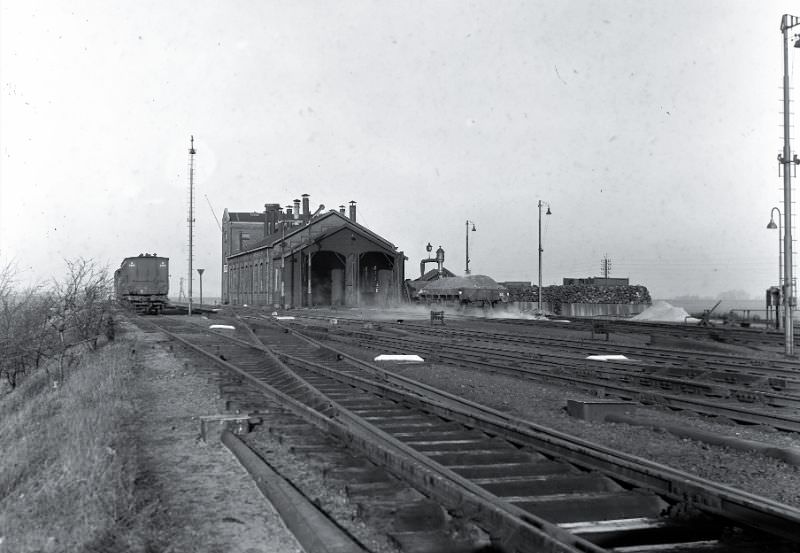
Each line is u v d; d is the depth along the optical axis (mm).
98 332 24031
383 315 53125
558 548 4551
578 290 73438
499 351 21781
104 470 6719
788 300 22875
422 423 10156
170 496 6680
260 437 9148
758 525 5410
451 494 5949
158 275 53875
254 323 38594
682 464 8070
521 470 7285
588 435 9805
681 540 5531
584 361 19203
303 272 72375
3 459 9305
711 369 18219
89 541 5258
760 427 10320
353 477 6996
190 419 10648
